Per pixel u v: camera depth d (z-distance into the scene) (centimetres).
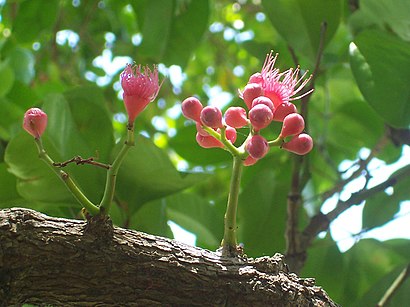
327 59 75
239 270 50
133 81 49
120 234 49
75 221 49
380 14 70
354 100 86
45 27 102
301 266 68
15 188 65
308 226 69
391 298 66
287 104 51
